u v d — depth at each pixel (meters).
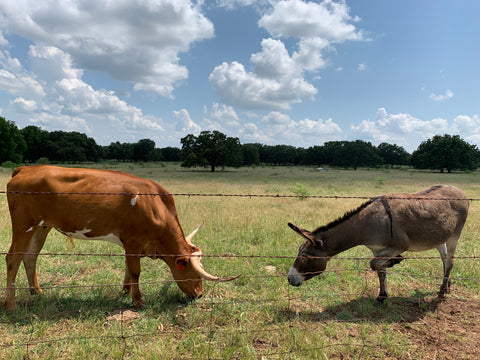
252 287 5.18
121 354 3.28
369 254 6.99
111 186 4.37
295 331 3.83
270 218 10.17
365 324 4.06
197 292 4.71
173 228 4.69
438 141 80.88
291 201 14.73
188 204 12.92
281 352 3.39
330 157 136.62
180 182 28.34
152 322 4.05
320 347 3.48
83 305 4.43
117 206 4.34
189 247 4.91
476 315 4.44
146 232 4.52
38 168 4.37
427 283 5.55
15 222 4.21
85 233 4.44
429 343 3.72
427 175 56.00
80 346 3.40
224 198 15.49
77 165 83.69
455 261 6.38
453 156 75.69
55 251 6.57
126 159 150.62
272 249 7.09
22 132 92.06
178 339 3.70
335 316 4.34
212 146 65.88
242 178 37.22
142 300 4.52
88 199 4.26
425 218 4.65
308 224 9.62
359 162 102.88
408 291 5.22
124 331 3.80
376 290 5.19
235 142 69.75
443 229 4.79
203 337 3.71
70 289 4.92
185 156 65.25
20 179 4.21
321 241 4.53
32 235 4.31
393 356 3.46
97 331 3.76
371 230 4.57
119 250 6.89
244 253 6.84
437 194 5.07
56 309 4.24
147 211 4.46
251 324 4.03
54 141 99.69
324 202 14.41
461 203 5.10
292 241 7.77
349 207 12.91
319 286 5.29
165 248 4.71
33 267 4.65
